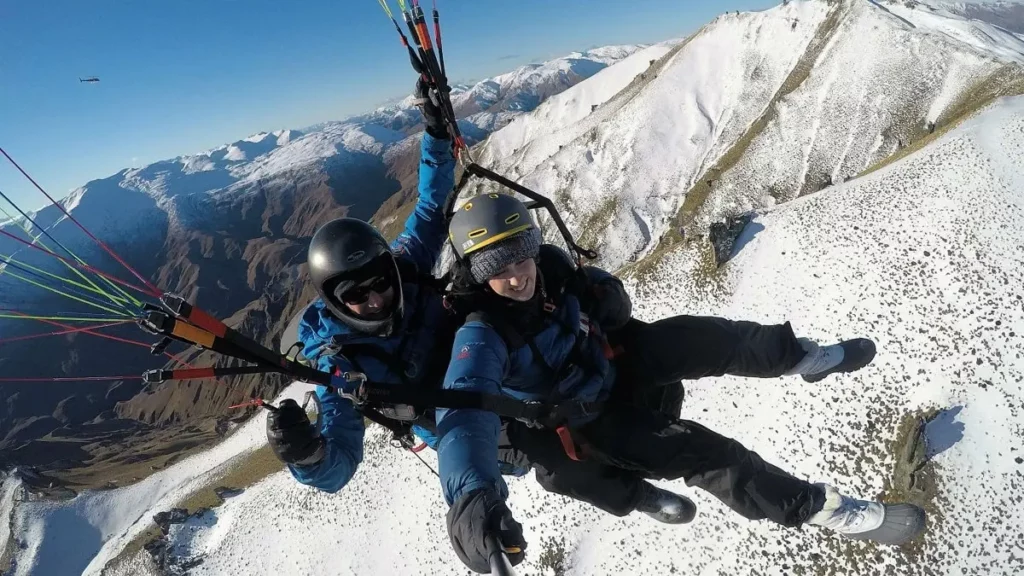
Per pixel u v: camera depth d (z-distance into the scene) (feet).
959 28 273.54
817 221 97.14
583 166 369.30
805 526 65.36
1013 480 60.39
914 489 64.95
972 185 85.66
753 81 361.71
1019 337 68.33
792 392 78.07
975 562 58.59
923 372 71.67
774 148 273.75
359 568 109.91
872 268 84.79
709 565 69.87
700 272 105.50
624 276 121.80
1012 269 74.02
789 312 88.99
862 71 271.90
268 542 133.39
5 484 281.54
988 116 97.76
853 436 71.61
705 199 274.36
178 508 175.22
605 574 77.82
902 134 240.12
